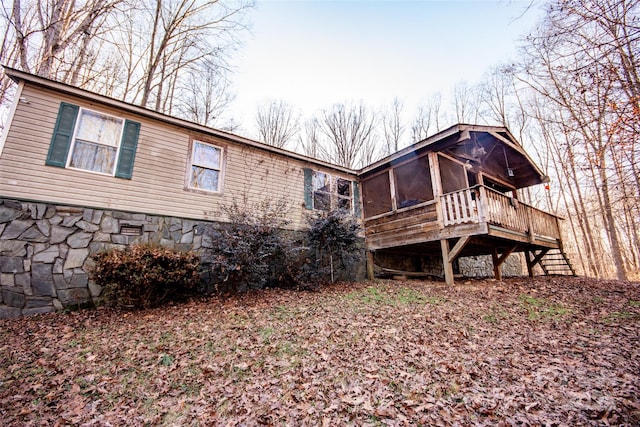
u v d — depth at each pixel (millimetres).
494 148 9484
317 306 5805
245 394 2928
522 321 4824
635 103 5246
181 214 7184
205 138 8055
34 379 3107
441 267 12734
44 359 3508
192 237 7199
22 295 5137
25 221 5371
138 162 6828
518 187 12047
